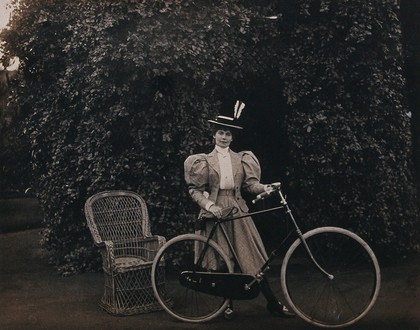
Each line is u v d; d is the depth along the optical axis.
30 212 5.79
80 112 5.10
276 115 5.21
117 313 3.95
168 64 4.47
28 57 5.10
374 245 5.06
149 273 4.07
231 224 3.90
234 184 3.92
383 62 5.07
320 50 4.96
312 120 4.99
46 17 4.85
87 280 4.85
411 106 5.33
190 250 4.77
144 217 4.43
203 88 4.70
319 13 4.95
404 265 5.02
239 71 4.84
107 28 4.44
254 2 4.88
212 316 3.80
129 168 4.77
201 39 4.50
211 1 4.55
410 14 5.22
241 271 3.81
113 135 4.83
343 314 3.91
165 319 3.90
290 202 5.19
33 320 3.91
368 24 4.85
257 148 5.25
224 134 3.96
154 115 4.65
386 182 5.08
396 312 3.97
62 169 5.18
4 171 5.50
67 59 4.96
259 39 4.90
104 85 4.62
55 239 5.31
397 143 5.18
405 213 5.23
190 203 4.77
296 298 4.22
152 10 4.41
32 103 5.30
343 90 5.01
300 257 4.93
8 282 4.74
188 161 3.92
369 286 4.45
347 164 5.03
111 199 4.62
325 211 5.09
